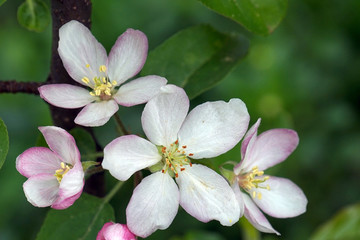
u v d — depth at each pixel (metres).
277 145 0.37
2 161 0.34
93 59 0.36
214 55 0.40
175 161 0.35
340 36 0.58
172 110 0.35
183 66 0.39
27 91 0.36
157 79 0.35
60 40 0.35
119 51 0.36
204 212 0.35
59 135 0.34
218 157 0.39
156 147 0.35
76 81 0.36
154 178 0.35
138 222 0.34
